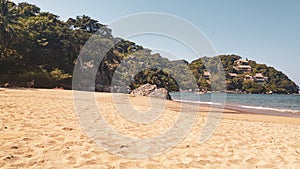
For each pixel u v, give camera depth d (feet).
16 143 14.30
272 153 15.42
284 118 38.17
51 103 37.60
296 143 18.49
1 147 13.37
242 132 22.68
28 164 11.13
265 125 28.60
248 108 65.67
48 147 13.99
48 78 102.83
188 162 13.00
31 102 36.91
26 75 96.73
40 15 133.28
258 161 13.57
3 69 96.37
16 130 17.69
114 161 12.51
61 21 141.49
